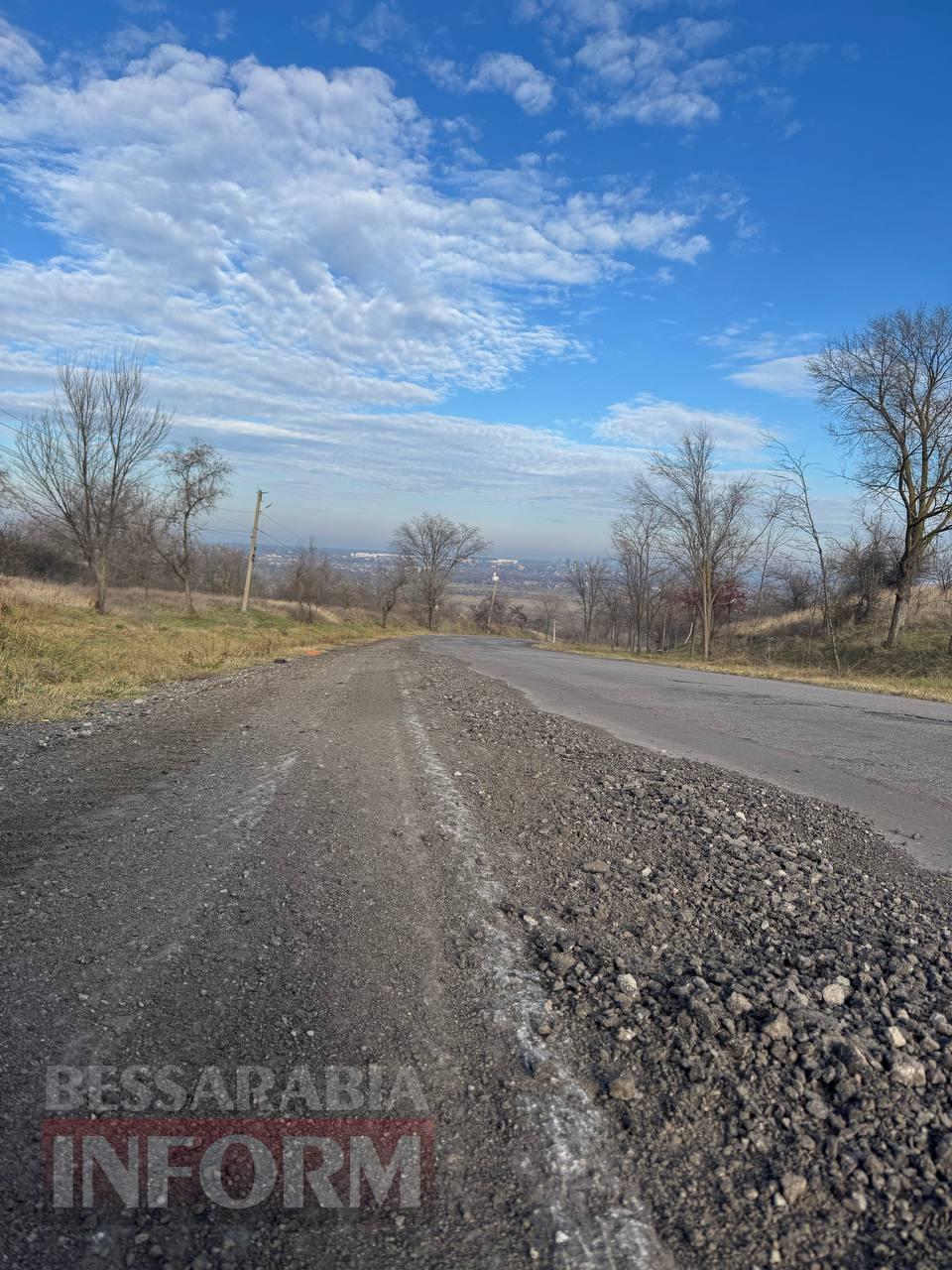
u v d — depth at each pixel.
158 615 27.80
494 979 3.10
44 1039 2.56
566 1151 2.16
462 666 22.05
